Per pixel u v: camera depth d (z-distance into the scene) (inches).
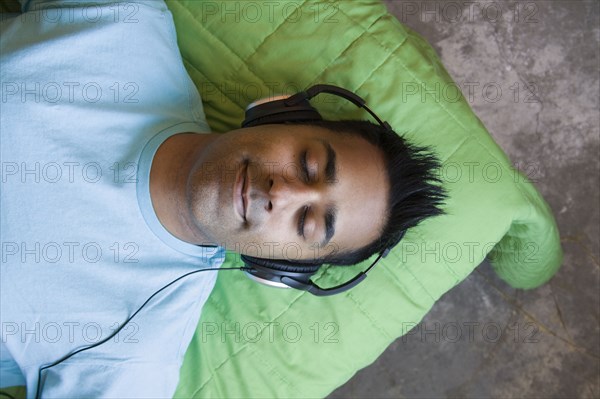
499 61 59.7
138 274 39.9
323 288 44.2
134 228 39.1
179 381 44.2
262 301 44.6
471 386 58.1
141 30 41.1
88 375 39.6
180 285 41.6
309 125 37.9
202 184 34.8
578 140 59.1
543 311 58.6
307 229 35.0
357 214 37.0
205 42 46.2
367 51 44.3
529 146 59.1
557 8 59.7
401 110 44.1
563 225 58.7
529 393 57.8
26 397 41.1
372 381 58.2
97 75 38.9
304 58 44.7
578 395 57.5
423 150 40.7
